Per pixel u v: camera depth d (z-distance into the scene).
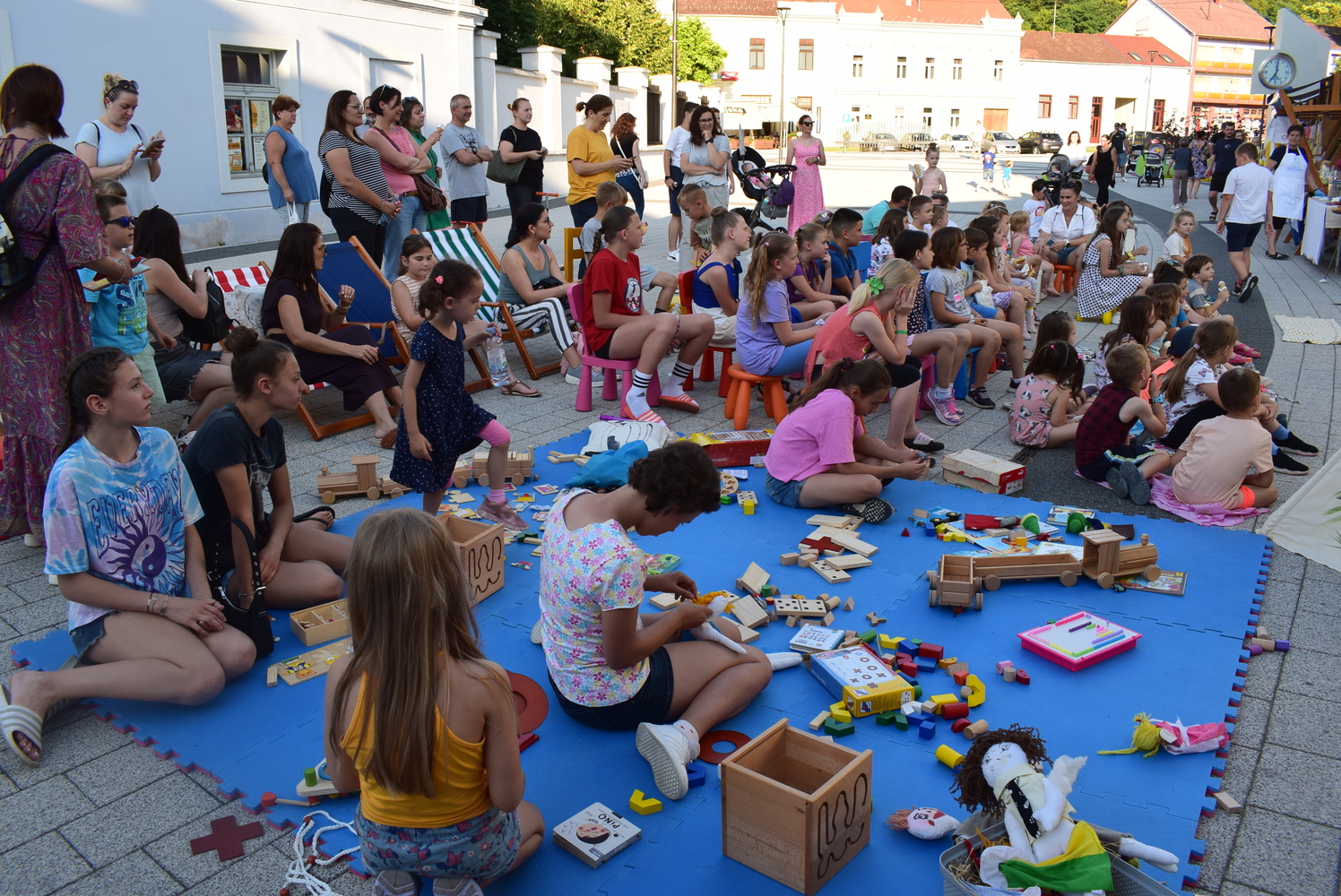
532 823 2.65
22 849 2.72
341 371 6.10
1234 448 4.86
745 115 52.06
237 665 3.40
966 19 55.62
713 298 7.24
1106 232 9.88
